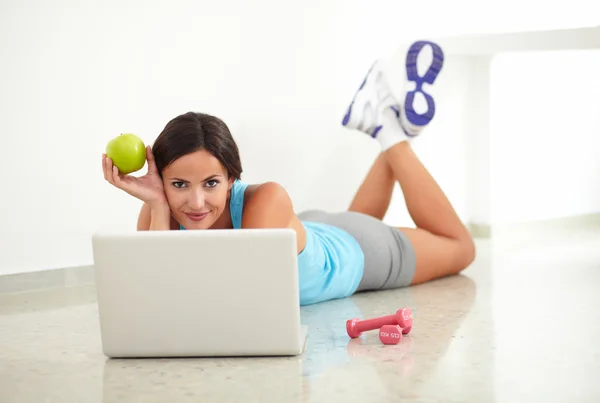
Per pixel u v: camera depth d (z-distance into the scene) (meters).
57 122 3.95
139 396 2.41
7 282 3.89
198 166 2.77
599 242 4.86
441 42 4.88
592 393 2.33
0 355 2.88
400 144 4.10
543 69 5.25
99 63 4.01
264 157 4.45
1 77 3.81
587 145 5.50
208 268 2.65
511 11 5.24
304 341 2.86
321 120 4.62
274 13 4.43
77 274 4.07
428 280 3.94
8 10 3.79
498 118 5.09
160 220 2.86
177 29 4.18
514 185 5.21
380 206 4.25
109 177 2.77
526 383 2.42
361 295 3.68
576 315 3.19
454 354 2.72
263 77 4.42
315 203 4.64
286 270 2.65
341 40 4.64
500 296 3.55
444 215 3.96
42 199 3.95
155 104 4.16
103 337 2.74
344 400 2.32
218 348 2.71
